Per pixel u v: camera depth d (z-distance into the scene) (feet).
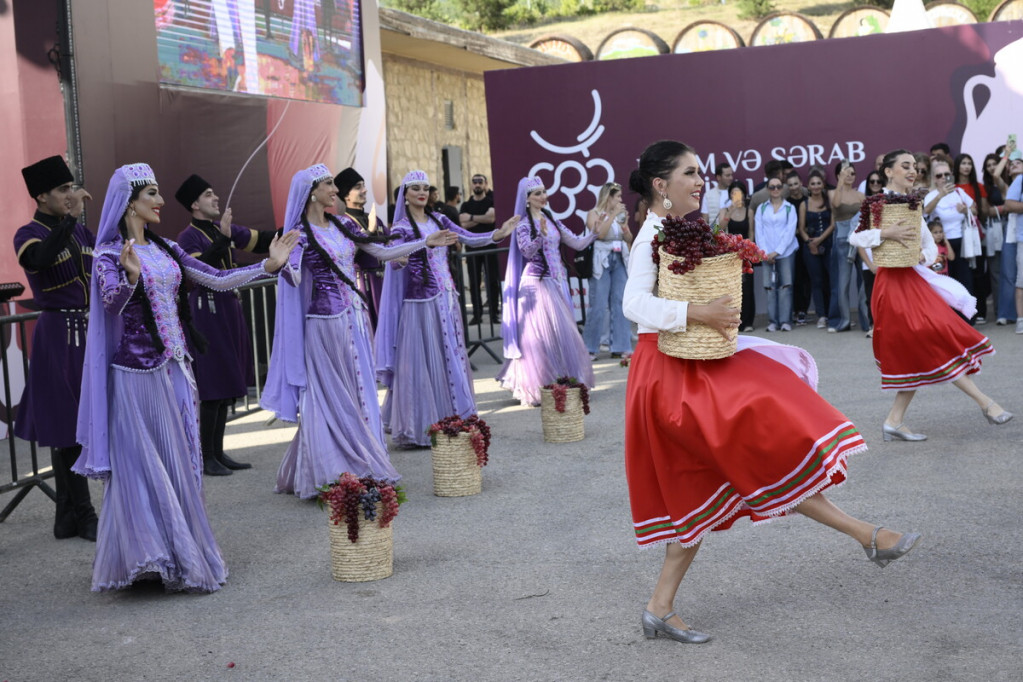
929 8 79.05
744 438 12.50
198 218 25.08
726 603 14.79
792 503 12.50
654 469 13.32
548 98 47.55
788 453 12.34
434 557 17.74
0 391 29.37
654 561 16.85
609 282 39.09
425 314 26.55
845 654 12.90
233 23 33.96
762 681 12.30
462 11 144.36
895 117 46.11
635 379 13.35
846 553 16.49
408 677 13.04
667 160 13.44
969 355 23.39
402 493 17.07
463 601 15.57
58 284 19.84
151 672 13.69
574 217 47.93
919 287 23.36
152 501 16.51
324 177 21.63
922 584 15.06
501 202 48.42
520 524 19.36
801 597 14.84
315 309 21.59
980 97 45.50
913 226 22.79
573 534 18.56
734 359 13.06
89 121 27.91
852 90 46.26
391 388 26.89
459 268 40.34
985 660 12.51
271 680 13.20
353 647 14.10
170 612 15.88
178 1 31.48
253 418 32.09
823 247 43.65
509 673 12.98
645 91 47.14
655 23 140.36
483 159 74.95
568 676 12.78
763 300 50.16
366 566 16.69
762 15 137.08
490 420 29.66
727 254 12.65
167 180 30.78
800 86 46.50
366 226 33.30
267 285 33.53
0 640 15.10
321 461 21.09
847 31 86.38
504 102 47.85
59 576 18.01
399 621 14.93
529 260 31.01
